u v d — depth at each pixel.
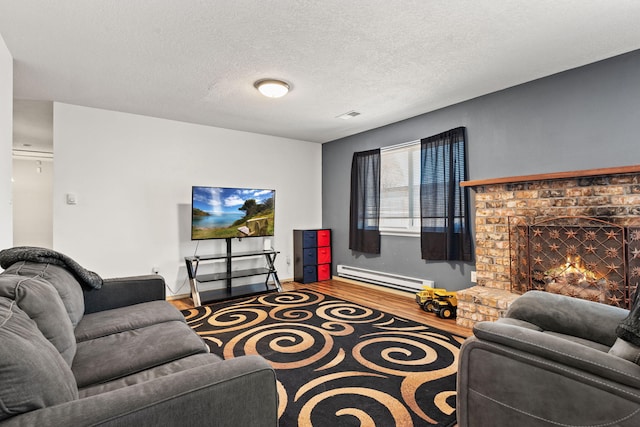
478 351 1.41
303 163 5.60
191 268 4.14
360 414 1.76
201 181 4.52
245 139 4.94
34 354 0.90
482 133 3.48
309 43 2.39
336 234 5.52
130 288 2.32
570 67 2.82
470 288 3.31
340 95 3.45
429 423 1.68
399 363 2.35
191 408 0.91
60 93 3.35
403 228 4.38
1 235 2.20
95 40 2.32
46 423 0.77
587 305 1.76
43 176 6.81
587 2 1.95
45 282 1.54
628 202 2.48
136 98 3.50
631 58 2.55
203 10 2.00
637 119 2.53
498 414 1.34
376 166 4.71
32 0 1.87
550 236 2.86
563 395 1.18
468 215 3.59
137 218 4.06
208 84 3.13
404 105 3.77
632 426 1.04
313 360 2.40
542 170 3.03
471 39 2.36
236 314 3.54
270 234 4.83
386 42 2.39
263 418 1.05
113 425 0.80
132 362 1.44
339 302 4.02
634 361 1.12
